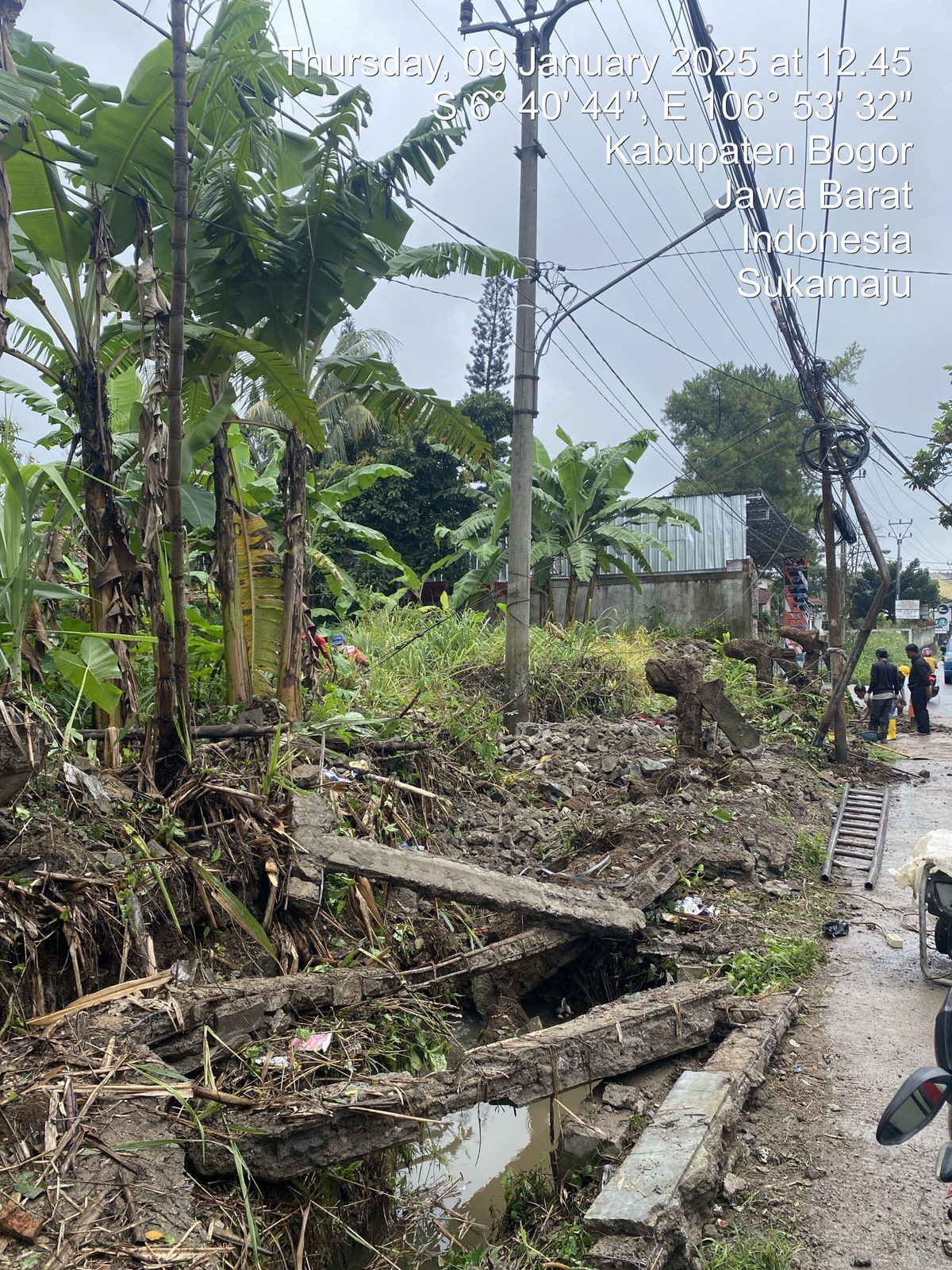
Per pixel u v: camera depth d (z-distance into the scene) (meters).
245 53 6.52
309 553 11.51
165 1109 3.75
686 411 42.44
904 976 6.78
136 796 5.60
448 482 23.59
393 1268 4.31
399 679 10.80
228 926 5.40
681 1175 3.96
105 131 6.16
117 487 6.47
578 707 13.50
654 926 7.27
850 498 14.20
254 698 7.72
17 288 6.06
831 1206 4.09
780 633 19.11
